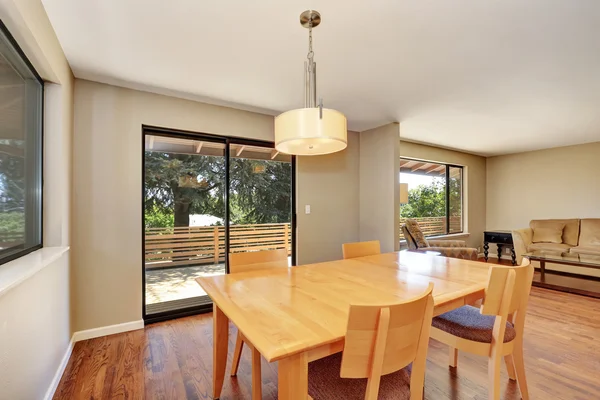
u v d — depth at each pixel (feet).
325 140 5.04
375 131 13.14
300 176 12.23
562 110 10.71
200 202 10.21
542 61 7.13
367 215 13.51
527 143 16.34
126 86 8.56
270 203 11.65
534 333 8.36
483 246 20.35
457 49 6.61
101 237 8.20
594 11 5.24
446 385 5.94
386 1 5.02
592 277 14.70
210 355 7.13
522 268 5.02
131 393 5.68
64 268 6.71
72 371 6.41
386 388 3.62
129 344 7.66
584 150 16.31
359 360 3.11
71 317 7.48
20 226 5.27
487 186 20.65
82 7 5.11
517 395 5.63
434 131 13.82
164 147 9.66
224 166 10.66
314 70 5.55
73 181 7.80
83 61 7.07
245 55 6.86
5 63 4.57
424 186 18.22
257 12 5.31
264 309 4.10
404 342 3.30
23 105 5.36
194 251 10.12
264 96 9.43
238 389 5.87
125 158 8.60
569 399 5.50
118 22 5.57
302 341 3.16
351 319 3.02
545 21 5.57
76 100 7.93
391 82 8.39
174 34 5.99
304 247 12.27
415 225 14.01
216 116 10.18
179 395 5.64
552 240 15.90
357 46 6.49
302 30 5.88
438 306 4.58
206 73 7.78
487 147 17.52
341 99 9.66
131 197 8.66
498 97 9.50
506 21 5.58
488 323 5.30
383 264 7.08
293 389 3.16
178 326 8.83
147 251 9.34
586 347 7.53
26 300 4.50
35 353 4.85
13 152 4.93
